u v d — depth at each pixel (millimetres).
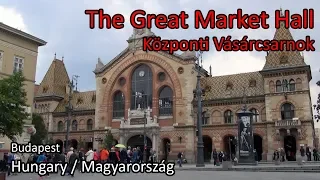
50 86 85625
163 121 68062
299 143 56375
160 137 67625
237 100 63875
